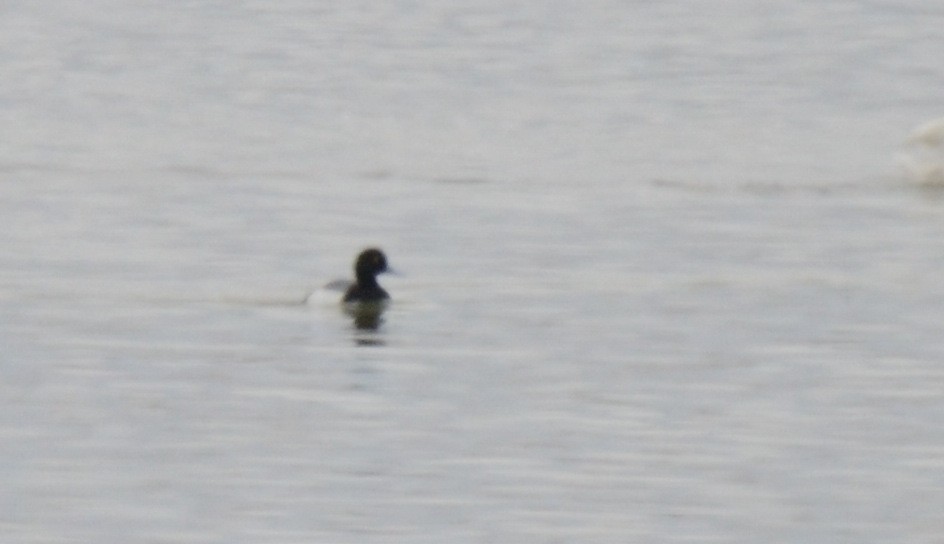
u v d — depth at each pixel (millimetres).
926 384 28781
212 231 39188
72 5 77188
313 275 35500
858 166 47281
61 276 35188
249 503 24219
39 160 48375
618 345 30797
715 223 40094
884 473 25219
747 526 23531
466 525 23531
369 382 28891
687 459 25641
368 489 24594
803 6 75438
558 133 52781
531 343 30844
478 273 35562
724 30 71125
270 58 66500
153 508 24078
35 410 27688
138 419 27281
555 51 67188
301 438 26484
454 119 55344
